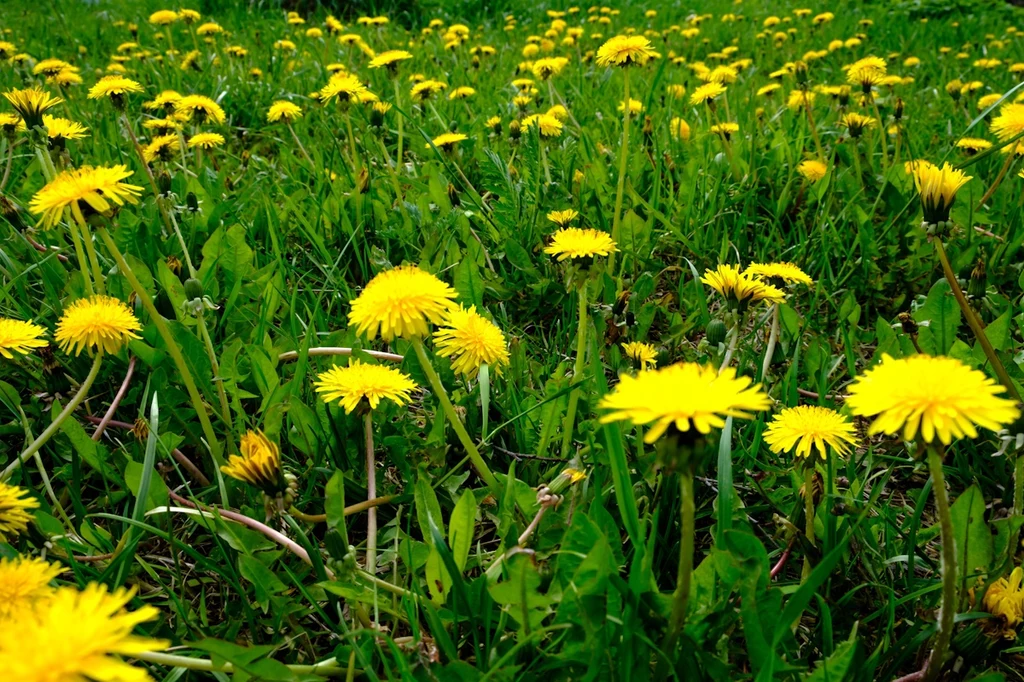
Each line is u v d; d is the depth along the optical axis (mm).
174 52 1414
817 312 646
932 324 512
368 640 353
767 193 798
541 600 348
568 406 460
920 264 657
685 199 748
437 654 363
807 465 391
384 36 1896
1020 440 373
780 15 2375
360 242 691
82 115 988
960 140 795
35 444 431
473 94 1106
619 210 636
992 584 361
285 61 1472
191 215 660
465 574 398
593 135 923
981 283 562
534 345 597
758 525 441
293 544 398
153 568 416
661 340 606
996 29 2260
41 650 224
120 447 463
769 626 350
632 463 448
